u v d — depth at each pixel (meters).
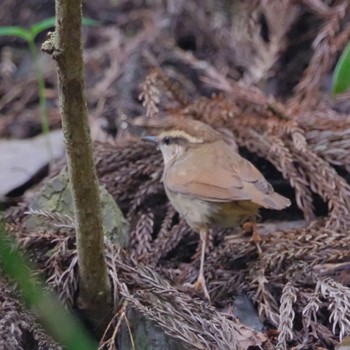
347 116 11.34
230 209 9.30
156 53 13.61
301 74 13.25
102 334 8.35
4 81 14.05
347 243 9.20
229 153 9.71
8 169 11.21
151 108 11.16
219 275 9.35
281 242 9.47
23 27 14.79
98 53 13.95
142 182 10.74
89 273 8.03
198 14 14.08
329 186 10.15
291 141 10.80
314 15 13.37
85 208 7.63
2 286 8.10
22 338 7.93
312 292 8.75
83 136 7.21
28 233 8.95
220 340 7.97
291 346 8.37
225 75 13.45
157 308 8.08
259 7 13.74
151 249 9.90
